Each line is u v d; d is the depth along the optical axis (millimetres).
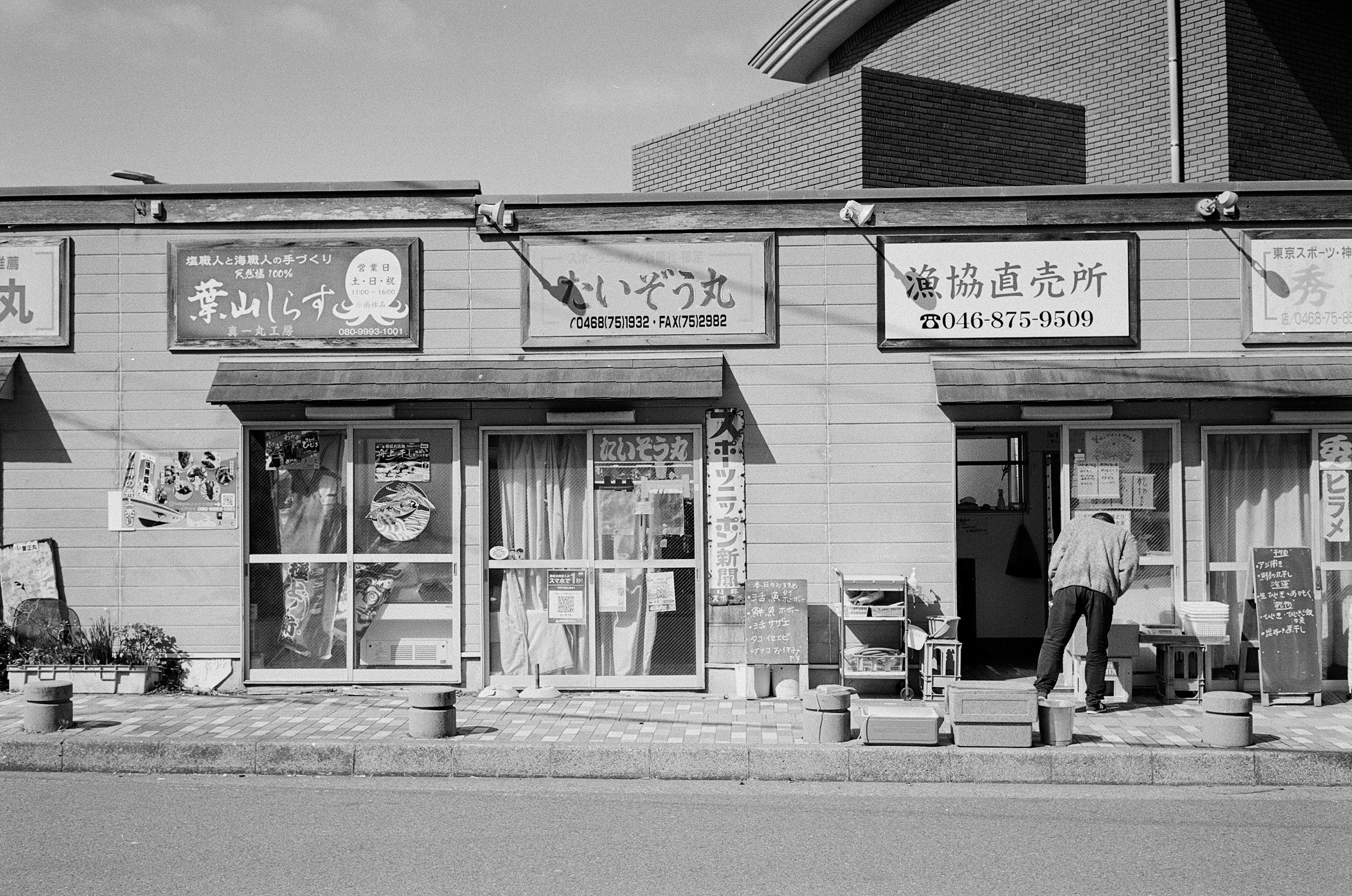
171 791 7605
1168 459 10312
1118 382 9867
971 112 14664
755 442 10328
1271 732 8719
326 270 10422
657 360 10250
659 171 16562
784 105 14820
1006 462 13156
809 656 10242
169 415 10492
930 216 10266
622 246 10344
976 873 5930
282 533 10531
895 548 10266
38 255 10492
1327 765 7898
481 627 10406
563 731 8750
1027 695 8148
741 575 10273
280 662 10508
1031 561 13039
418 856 6199
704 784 7914
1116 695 9820
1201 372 9953
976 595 13125
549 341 10352
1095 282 10203
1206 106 14539
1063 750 8070
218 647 10461
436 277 10453
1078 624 10297
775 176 14953
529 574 10492
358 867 6008
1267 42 14773
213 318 10445
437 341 10430
